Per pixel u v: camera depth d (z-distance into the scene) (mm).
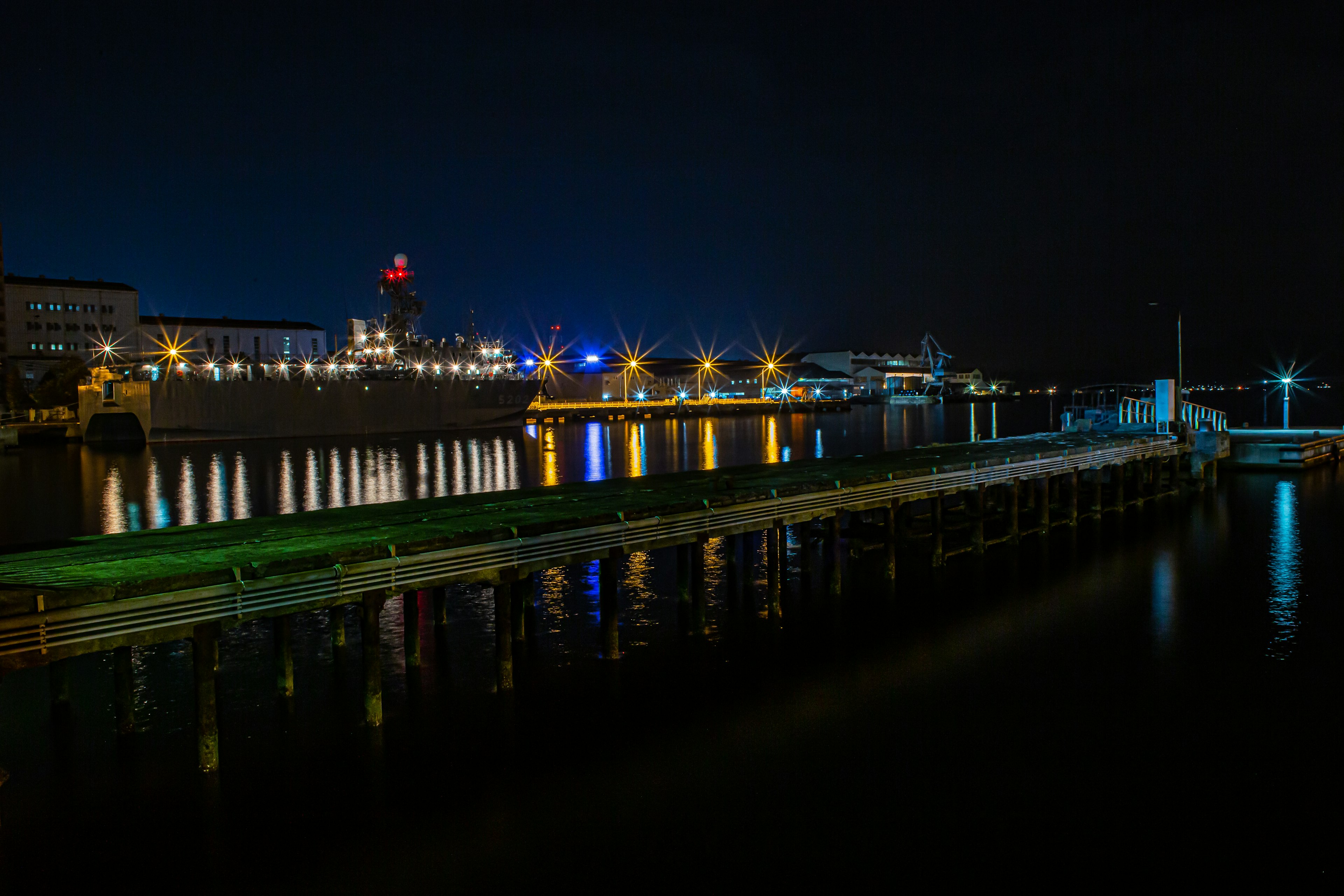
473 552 17391
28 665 12172
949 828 13453
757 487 25047
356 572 15836
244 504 50531
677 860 12625
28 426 99750
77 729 16656
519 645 21438
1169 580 27625
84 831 13305
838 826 13484
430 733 16547
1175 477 44094
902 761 15508
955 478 29406
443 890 11969
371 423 110438
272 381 101312
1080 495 42500
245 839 13102
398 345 132750
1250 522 37406
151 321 150250
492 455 82375
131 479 62781
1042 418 166000
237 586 14430
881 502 26750
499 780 14789
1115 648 21281
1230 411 173500
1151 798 14297
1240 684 18969
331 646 21328
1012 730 16719
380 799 14195
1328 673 19594
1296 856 12711
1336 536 34344
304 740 16250
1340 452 59781
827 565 25688
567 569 29156
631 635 22328
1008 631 22578
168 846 12938
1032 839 13195
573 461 77188
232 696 18312
